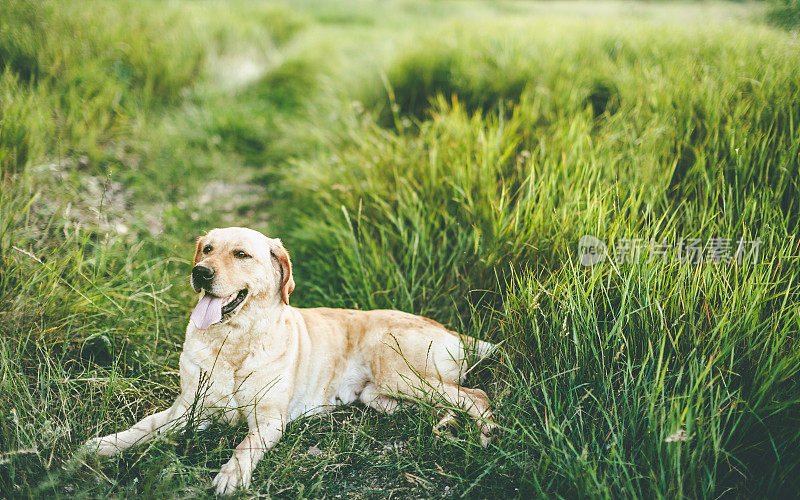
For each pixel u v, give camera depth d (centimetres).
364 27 1335
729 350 213
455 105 468
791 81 346
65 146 450
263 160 575
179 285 340
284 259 251
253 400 241
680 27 569
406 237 344
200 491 203
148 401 259
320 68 827
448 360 271
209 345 239
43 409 226
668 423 199
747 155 308
